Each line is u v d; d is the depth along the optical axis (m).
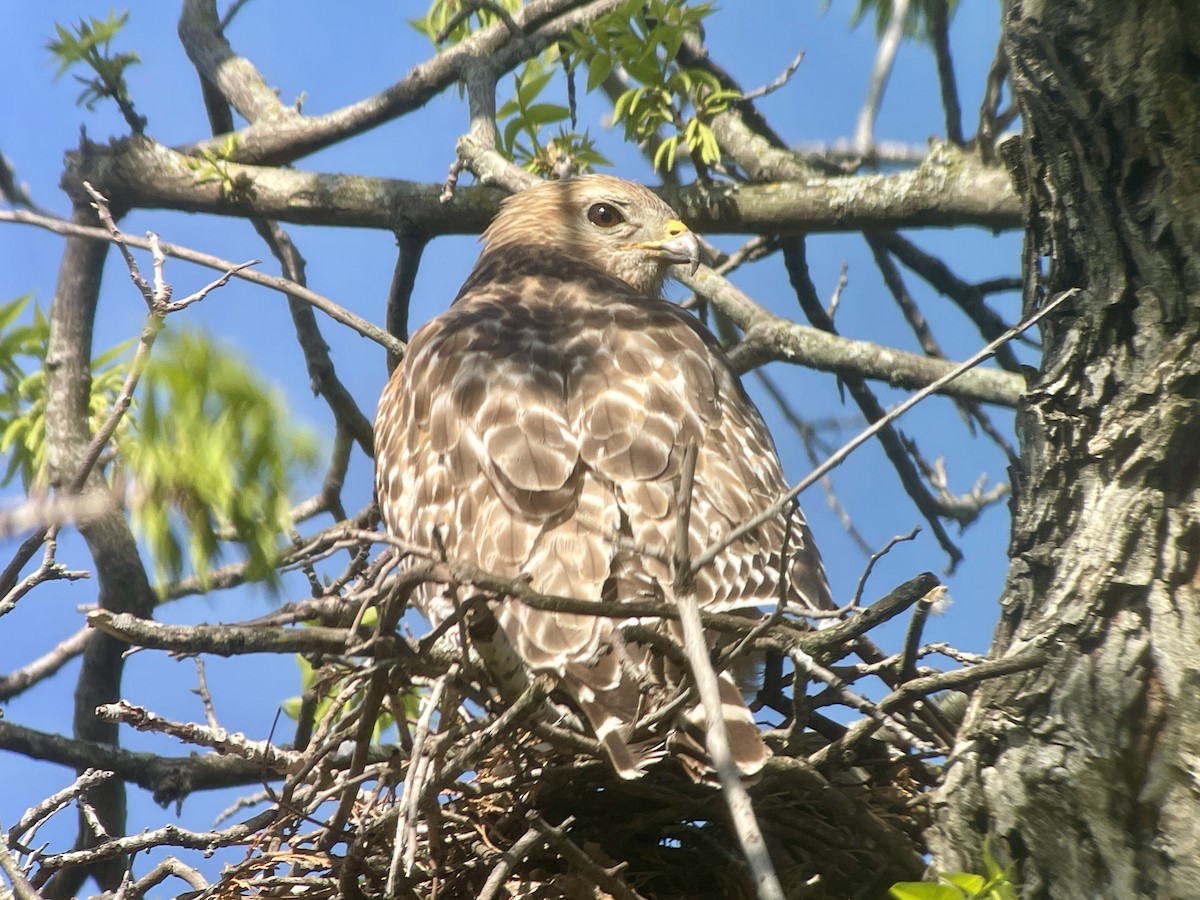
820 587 10.26
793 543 9.69
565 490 8.70
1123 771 7.77
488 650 7.45
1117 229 8.45
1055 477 8.45
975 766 8.06
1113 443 8.28
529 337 10.02
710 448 9.36
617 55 13.11
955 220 12.30
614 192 13.07
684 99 13.72
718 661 7.70
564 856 7.88
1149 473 8.16
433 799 7.74
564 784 8.40
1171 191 8.29
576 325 10.20
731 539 6.50
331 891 8.53
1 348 10.56
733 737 7.42
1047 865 7.84
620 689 7.70
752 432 10.05
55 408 10.38
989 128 12.16
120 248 8.66
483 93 12.88
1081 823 7.79
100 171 13.06
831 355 12.20
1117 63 8.32
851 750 8.13
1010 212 12.01
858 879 8.48
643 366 9.70
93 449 7.30
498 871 7.61
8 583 8.88
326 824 8.32
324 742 8.34
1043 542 8.43
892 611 7.55
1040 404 8.58
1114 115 8.38
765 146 13.24
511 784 8.32
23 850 8.76
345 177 13.23
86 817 9.80
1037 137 8.80
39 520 5.21
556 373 9.57
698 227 13.20
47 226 10.20
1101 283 8.55
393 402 10.77
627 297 11.38
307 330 12.38
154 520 5.97
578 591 8.12
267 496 6.01
